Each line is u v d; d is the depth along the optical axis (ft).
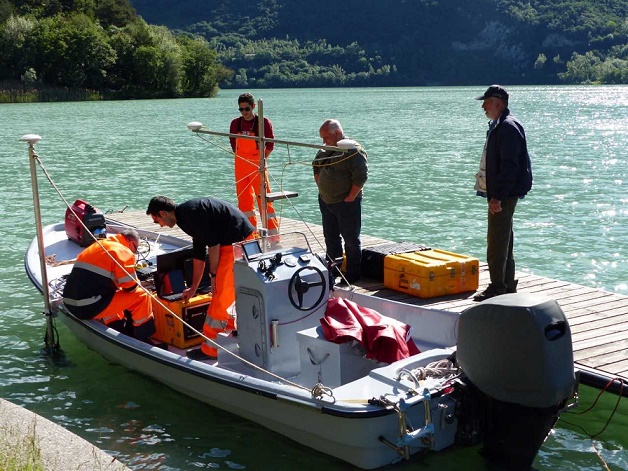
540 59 536.01
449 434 16.21
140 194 59.93
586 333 21.85
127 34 305.94
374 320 18.33
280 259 19.03
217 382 18.25
